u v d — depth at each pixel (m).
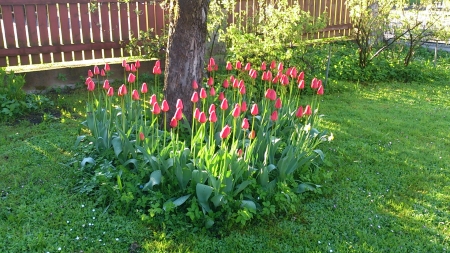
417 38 9.95
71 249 3.34
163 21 8.61
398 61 9.87
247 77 6.85
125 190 3.97
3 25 7.23
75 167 4.52
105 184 3.95
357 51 10.59
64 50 7.77
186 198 3.77
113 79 8.24
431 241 3.61
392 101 7.84
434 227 3.82
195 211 3.67
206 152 3.90
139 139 4.39
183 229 3.60
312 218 3.90
